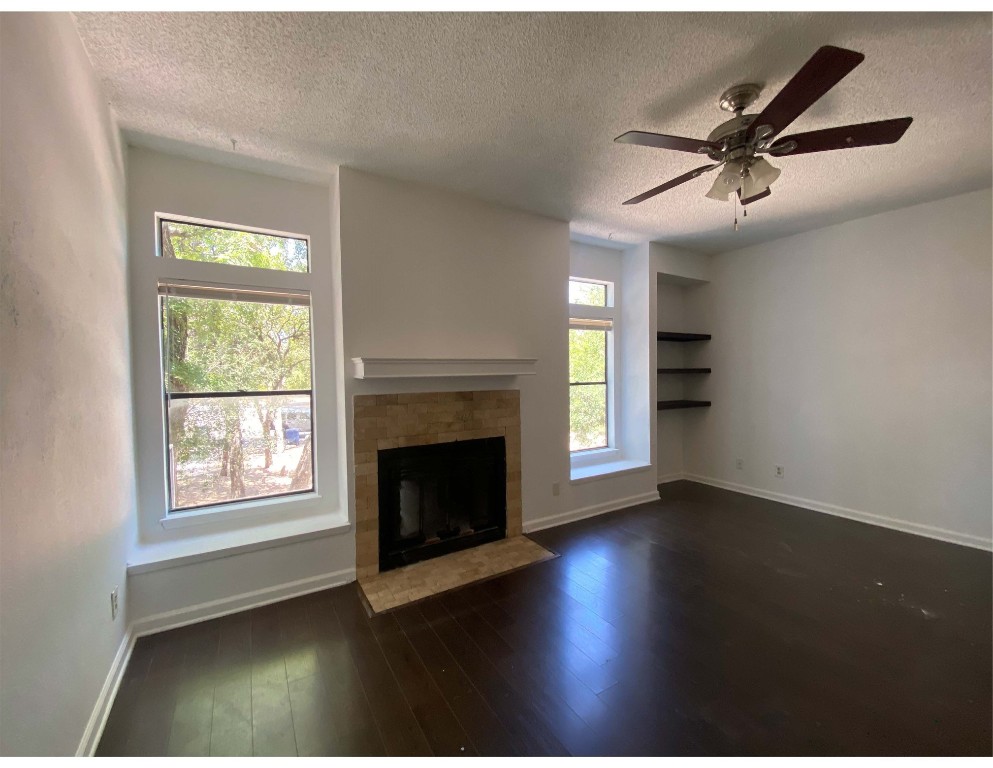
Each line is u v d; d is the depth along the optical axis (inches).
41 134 46.5
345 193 100.2
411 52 63.0
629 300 171.8
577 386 166.6
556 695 66.0
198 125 82.2
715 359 182.7
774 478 163.3
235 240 102.3
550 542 124.6
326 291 110.3
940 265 121.4
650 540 125.7
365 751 56.3
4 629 37.5
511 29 58.6
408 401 109.3
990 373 114.3
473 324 120.0
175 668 72.4
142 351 91.5
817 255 148.5
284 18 56.1
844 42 61.0
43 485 45.5
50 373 47.8
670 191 114.2
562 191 114.3
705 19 56.9
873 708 62.4
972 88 71.2
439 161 97.5
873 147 90.5
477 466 121.7
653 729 59.4
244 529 98.6
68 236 53.8
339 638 80.7
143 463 91.9
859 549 117.6
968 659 72.5
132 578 80.8
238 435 102.5
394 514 108.1
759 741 57.0
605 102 75.4
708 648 76.8
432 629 83.4
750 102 72.9
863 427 138.8
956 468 120.5
